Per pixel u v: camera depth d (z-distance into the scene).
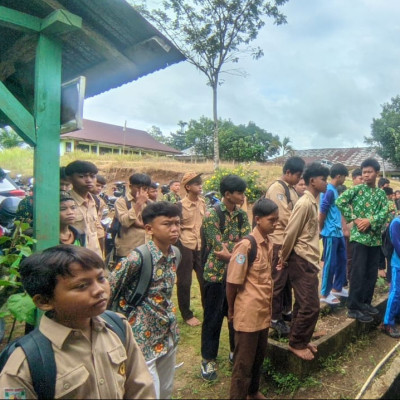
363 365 3.32
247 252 2.63
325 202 4.33
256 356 2.71
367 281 3.96
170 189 6.52
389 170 36.31
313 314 3.00
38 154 3.21
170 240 2.31
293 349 3.07
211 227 3.23
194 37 17.52
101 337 1.68
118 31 3.74
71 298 1.55
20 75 4.46
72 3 3.41
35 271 1.58
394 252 3.92
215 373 3.15
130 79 4.65
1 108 3.05
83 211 3.64
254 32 17.78
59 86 3.37
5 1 3.41
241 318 2.61
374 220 3.80
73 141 34.38
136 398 1.72
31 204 3.55
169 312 2.33
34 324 2.94
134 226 4.42
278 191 3.84
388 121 34.78
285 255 3.15
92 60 4.47
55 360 1.52
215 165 18.20
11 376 1.47
